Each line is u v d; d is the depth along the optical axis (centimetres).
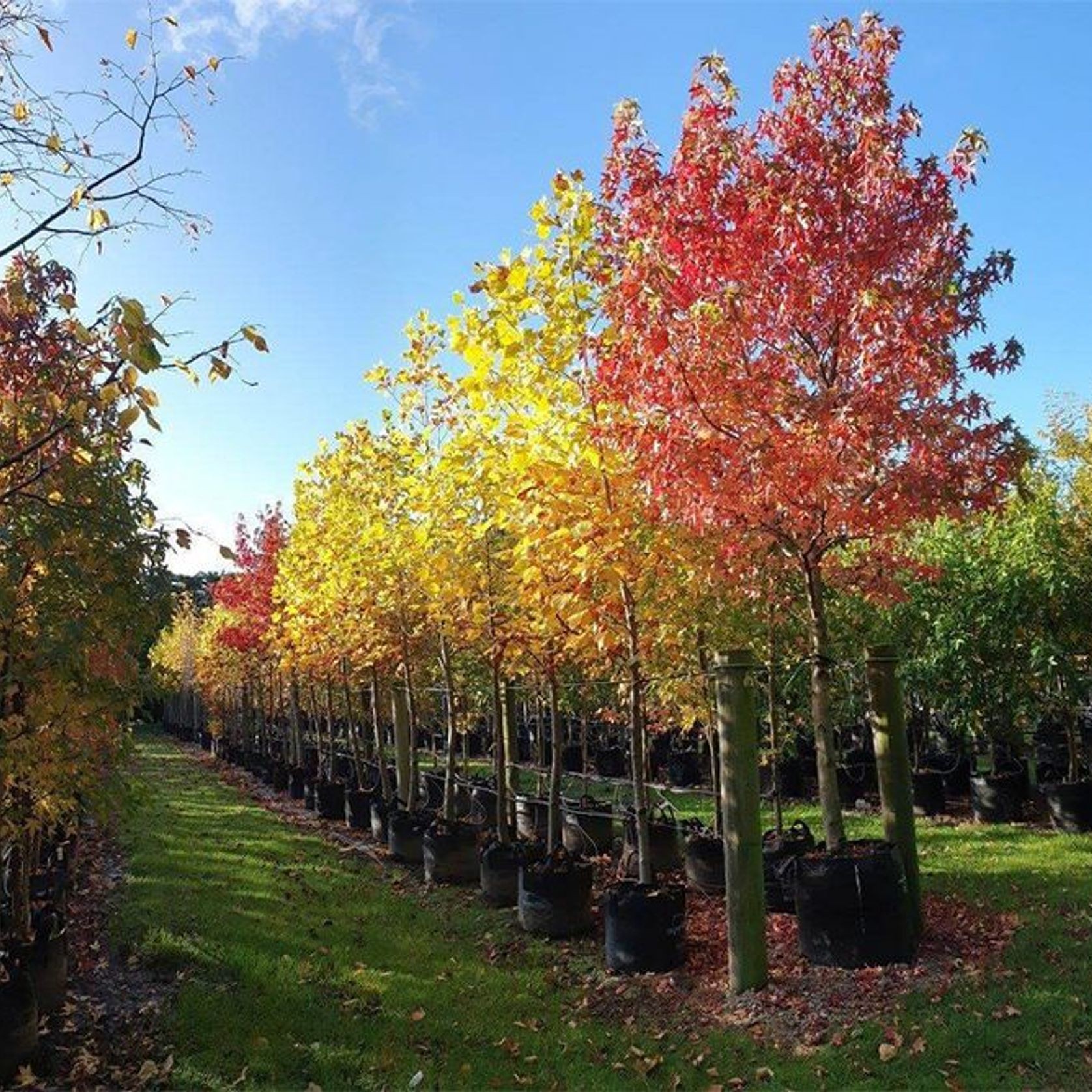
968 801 1143
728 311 515
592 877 707
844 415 484
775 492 496
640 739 629
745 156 536
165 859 927
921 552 954
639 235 549
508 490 628
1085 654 923
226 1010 518
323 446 1184
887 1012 464
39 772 458
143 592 475
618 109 572
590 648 691
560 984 571
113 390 306
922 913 585
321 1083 441
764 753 930
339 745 1906
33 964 491
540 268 571
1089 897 643
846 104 536
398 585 940
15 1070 431
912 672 970
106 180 330
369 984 568
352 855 1015
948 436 492
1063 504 1026
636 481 563
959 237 522
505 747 864
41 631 435
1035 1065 402
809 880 537
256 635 1731
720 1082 427
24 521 409
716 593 677
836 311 523
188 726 3700
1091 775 1127
